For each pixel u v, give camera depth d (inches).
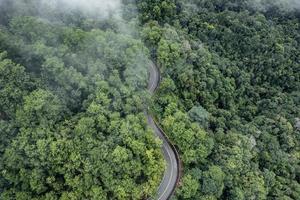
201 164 3959.2
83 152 3479.3
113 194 3464.6
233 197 3922.2
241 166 4045.3
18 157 3469.5
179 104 4335.6
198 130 3917.3
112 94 3880.4
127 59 4276.6
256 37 6318.9
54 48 3993.6
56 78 3850.9
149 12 5748.0
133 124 3656.5
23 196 3420.3
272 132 5036.9
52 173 3503.9
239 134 4387.3
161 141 3713.1
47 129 3531.0
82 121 3558.1
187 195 3639.3
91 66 4008.4
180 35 5418.3
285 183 4554.6
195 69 4923.7
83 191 3422.7
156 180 3629.4
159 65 4832.7
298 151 5024.6
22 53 3887.8
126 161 3425.2
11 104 3597.4
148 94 4128.9
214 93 4926.2
